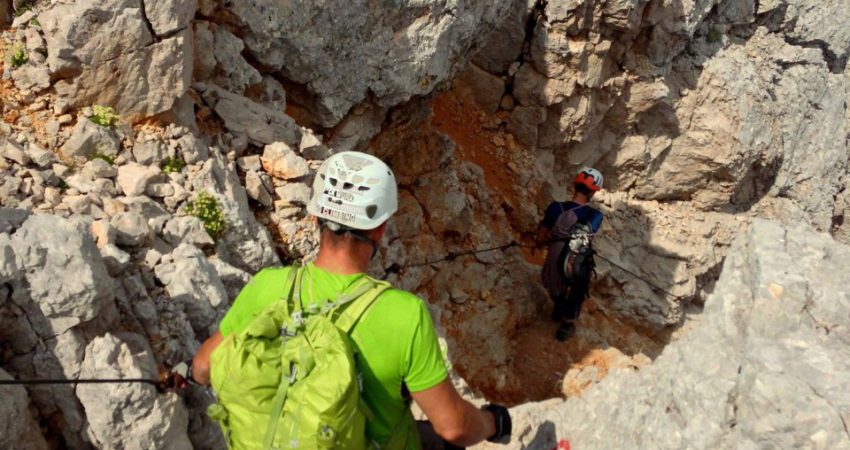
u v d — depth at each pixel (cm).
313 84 802
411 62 880
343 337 221
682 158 1360
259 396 220
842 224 1734
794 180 1532
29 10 594
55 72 582
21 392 389
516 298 1115
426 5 870
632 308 1259
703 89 1330
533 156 1248
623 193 1378
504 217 1192
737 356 337
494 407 270
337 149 870
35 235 410
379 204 244
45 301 404
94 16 571
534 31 1155
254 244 616
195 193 598
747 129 1340
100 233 481
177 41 606
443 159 1059
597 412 430
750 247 375
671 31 1223
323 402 209
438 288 1027
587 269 1039
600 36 1161
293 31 754
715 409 322
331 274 238
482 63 1199
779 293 335
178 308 496
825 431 277
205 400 455
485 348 1034
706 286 1394
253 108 712
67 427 417
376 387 229
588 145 1302
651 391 402
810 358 301
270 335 224
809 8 1527
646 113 1318
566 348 1097
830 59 1625
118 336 445
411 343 225
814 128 1570
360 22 813
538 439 446
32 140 568
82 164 575
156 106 614
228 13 706
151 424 409
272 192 689
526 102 1212
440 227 1048
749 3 1402
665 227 1351
